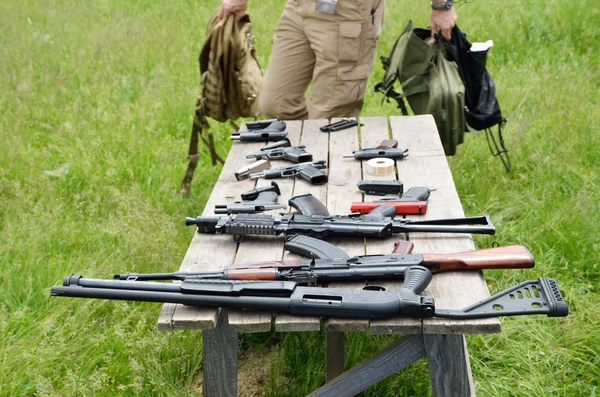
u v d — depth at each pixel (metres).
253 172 3.79
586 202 4.59
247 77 4.96
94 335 3.63
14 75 7.21
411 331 2.36
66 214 4.92
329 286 2.62
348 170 3.80
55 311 3.69
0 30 8.62
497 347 3.71
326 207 3.32
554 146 5.61
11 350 3.41
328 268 2.63
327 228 2.95
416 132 4.32
